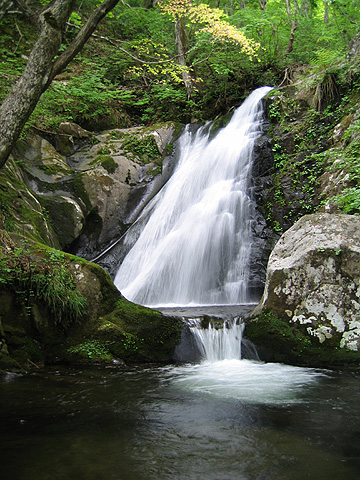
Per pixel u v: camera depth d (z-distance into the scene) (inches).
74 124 507.2
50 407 178.1
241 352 266.7
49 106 479.8
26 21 532.7
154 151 506.0
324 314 253.8
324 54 494.3
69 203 436.5
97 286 279.1
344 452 137.9
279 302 265.1
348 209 327.6
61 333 263.3
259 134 467.2
